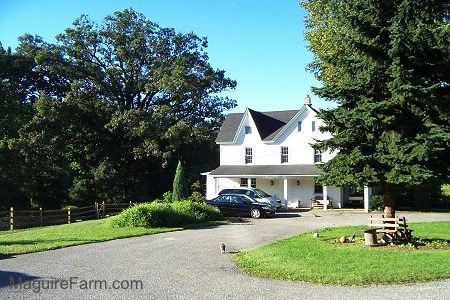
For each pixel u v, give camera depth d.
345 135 14.29
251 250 14.10
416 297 8.20
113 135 51.09
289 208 39.41
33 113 48.12
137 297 8.48
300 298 8.33
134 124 46.91
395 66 13.09
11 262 12.30
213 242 16.72
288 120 45.22
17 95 47.47
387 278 9.54
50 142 43.25
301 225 23.94
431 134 13.10
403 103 13.91
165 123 47.72
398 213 33.16
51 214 29.88
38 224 28.11
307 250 13.32
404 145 13.26
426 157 12.93
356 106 14.47
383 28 13.91
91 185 47.53
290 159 41.47
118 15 50.25
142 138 47.75
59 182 42.75
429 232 18.95
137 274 10.62
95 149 51.81
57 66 47.19
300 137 41.28
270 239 17.61
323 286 9.23
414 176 13.00
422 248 13.50
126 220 21.80
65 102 46.59
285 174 39.16
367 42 13.98
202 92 52.16
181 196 34.56
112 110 49.09
